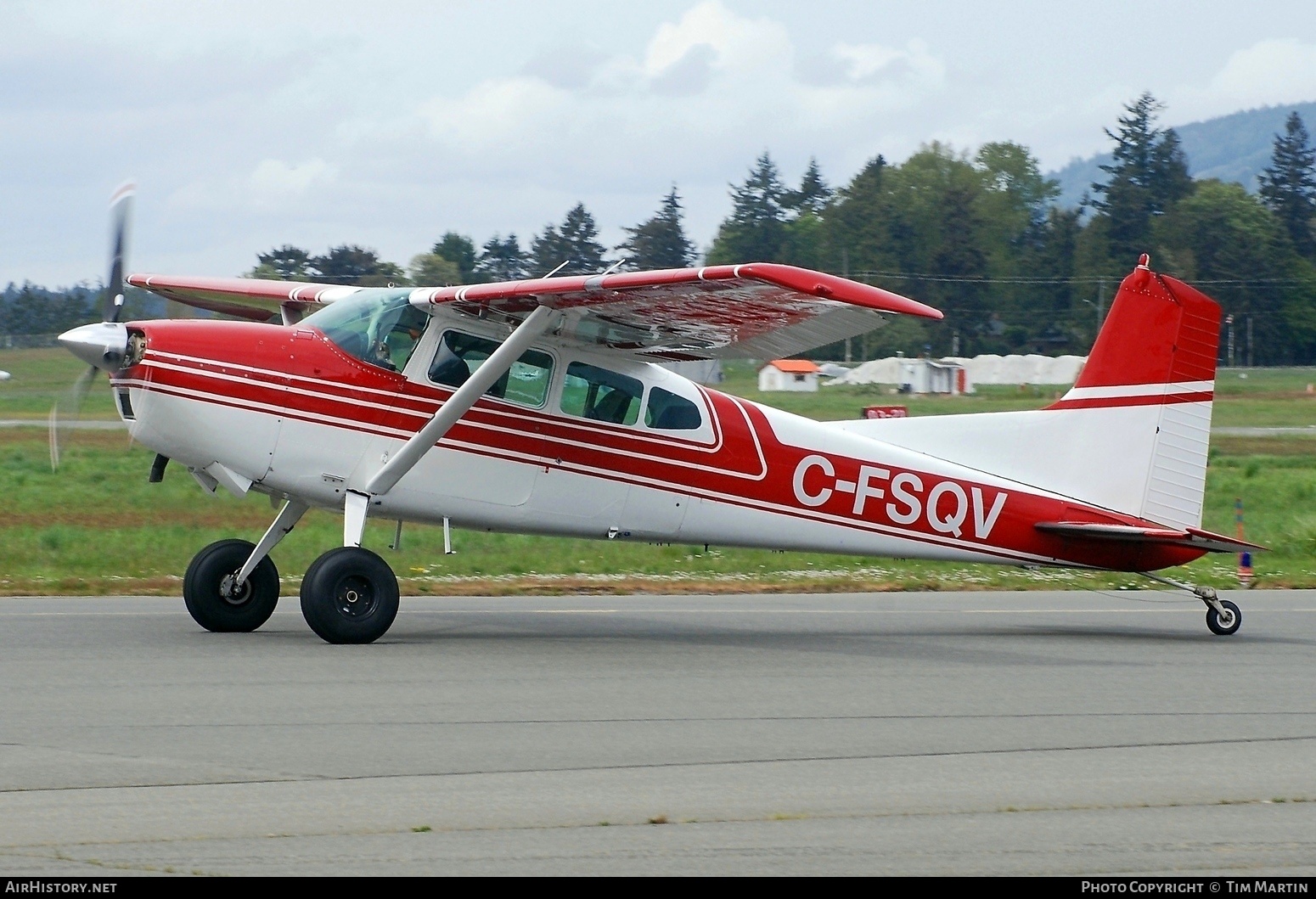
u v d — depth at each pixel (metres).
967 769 15.66
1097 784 15.12
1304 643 27.23
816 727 17.75
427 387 24.56
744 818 13.52
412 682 20.03
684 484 26.42
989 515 28.38
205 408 23.41
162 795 13.70
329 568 23.30
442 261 183.62
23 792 13.65
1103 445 29.08
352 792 13.99
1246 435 112.75
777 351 24.88
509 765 15.28
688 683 20.69
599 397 25.84
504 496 25.31
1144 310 29.08
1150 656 24.95
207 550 24.52
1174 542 27.84
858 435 28.02
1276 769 15.94
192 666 20.75
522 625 27.00
